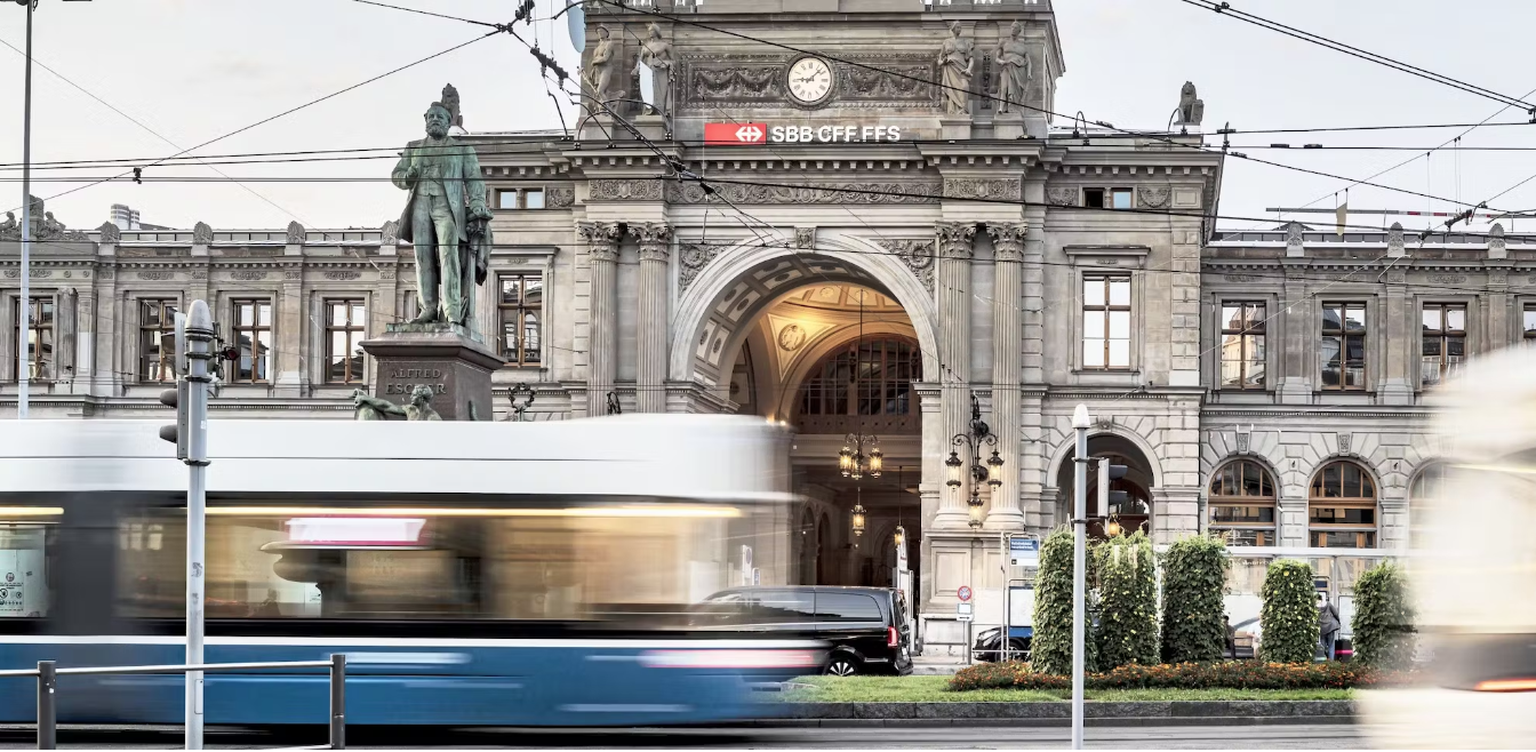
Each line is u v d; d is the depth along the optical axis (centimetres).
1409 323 5556
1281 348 5569
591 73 5312
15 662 1988
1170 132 5122
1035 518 5134
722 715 1948
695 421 1997
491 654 1952
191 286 5894
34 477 2016
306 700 1966
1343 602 4209
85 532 2003
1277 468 5484
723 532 1984
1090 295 5259
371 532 1980
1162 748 2152
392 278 5816
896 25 5203
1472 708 1199
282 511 1986
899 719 2578
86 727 2170
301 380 5816
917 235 5203
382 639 1961
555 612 1958
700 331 5281
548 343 5409
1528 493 1212
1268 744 2225
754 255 5234
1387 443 5484
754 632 1970
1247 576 4303
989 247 5188
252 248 5856
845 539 7806
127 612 1988
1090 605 2964
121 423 2033
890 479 7188
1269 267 5591
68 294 5916
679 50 5284
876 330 6800
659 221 5216
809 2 5269
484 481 1983
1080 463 2084
